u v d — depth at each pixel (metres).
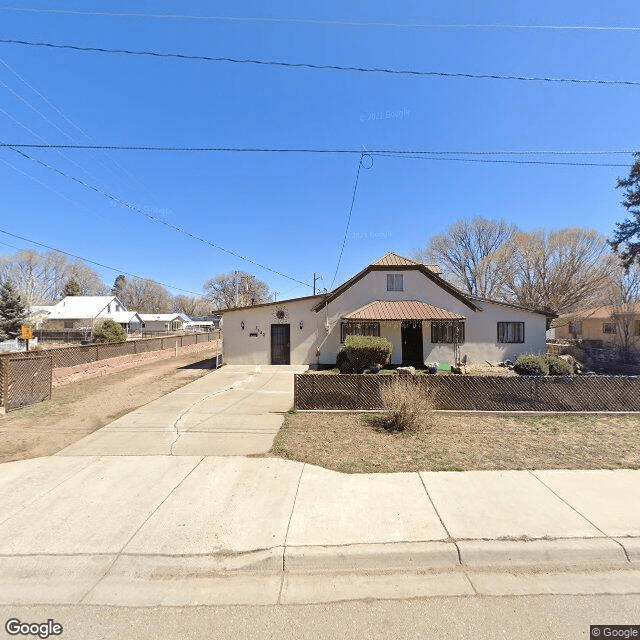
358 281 18.66
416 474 5.31
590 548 3.62
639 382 8.55
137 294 92.19
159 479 5.26
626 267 25.50
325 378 8.90
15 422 8.26
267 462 5.82
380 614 2.92
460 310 18.67
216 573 3.40
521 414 8.38
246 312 18.75
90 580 3.31
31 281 62.72
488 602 3.05
